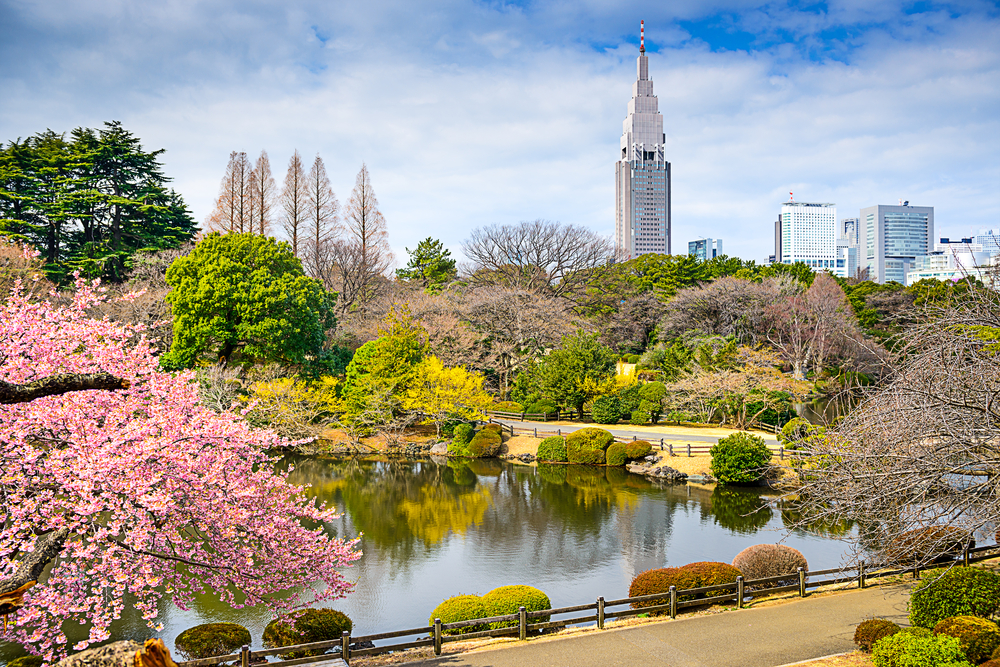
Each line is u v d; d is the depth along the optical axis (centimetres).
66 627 1314
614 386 4125
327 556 1099
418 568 1731
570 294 6247
